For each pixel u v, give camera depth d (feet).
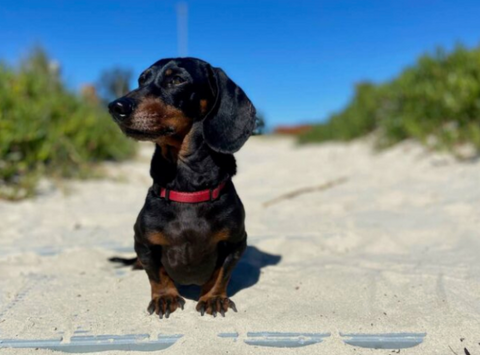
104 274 2.38
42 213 3.84
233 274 2.30
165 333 1.72
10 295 2.10
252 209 3.81
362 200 3.91
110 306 1.96
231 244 1.93
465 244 2.57
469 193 3.66
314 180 5.02
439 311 1.81
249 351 1.60
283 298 2.00
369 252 2.64
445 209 3.30
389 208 3.58
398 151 6.36
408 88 6.43
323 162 7.08
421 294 1.97
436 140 5.64
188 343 1.64
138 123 1.76
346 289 2.06
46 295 2.09
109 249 2.79
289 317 1.81
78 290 2.15
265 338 1.66
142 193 4.84
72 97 6.41
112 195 4.69
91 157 5.93
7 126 4.61
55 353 1.63
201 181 1.85
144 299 2.03
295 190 4.44
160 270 1.96
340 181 4.96
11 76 5.38
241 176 6.02
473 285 2.03
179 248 1.88
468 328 1.68
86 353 1.64
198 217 1.85
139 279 2.26
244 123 1.95
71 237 3.14
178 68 1.91
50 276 2.35
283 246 2.72
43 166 4.97
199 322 1.79
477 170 4.34
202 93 1.94
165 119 1.82
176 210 1.85
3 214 3.76
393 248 2.67
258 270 2.36
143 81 1.95
